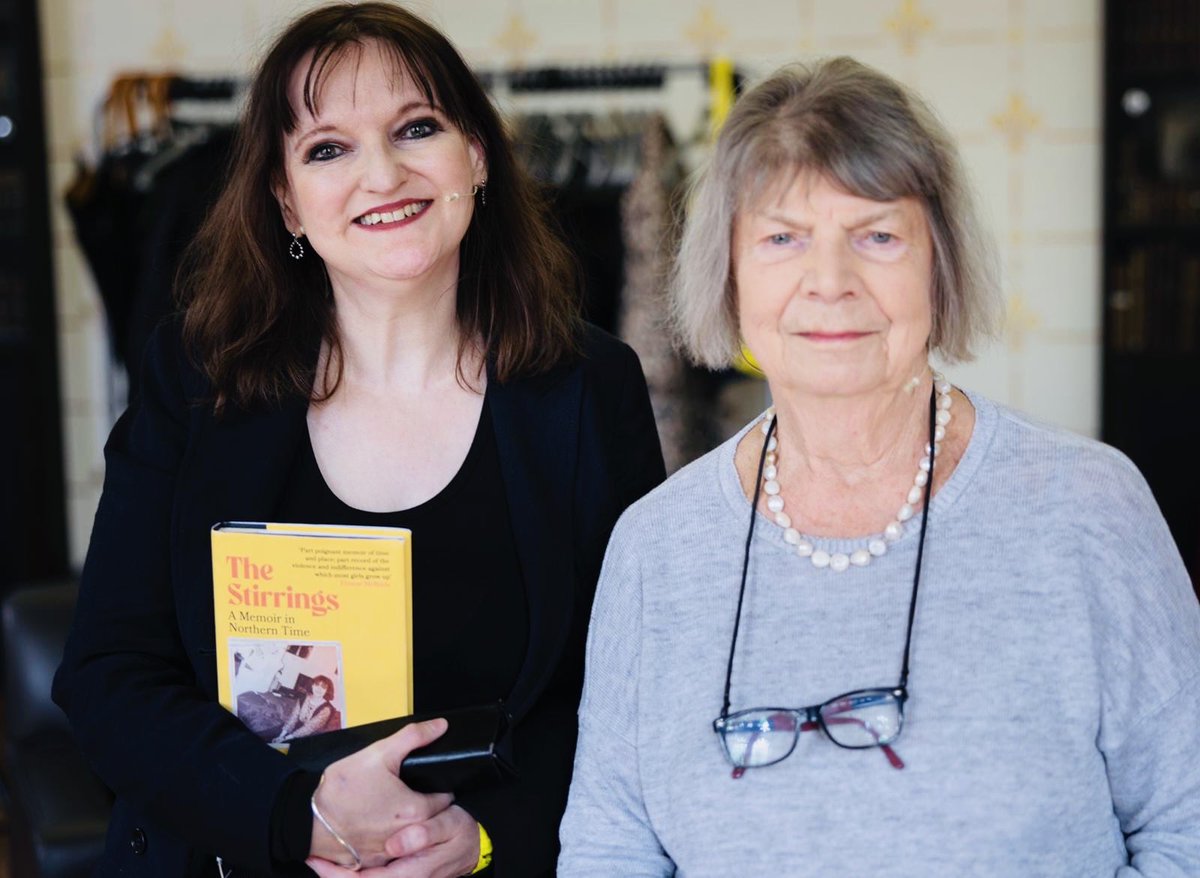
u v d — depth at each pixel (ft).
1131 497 4.36
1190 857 4.13
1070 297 14.66
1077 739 4.17
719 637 4.56
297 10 6.04
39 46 15.06
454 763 4.82
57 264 15.67
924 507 4.44
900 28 14.53
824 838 4.24
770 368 4.51
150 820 5.10
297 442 5.48
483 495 5.47
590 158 13.21
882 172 4.25
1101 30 14.08
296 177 5.32
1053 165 14.49
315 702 5.07
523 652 5.38
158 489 5.42
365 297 5.46
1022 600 4.27
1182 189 13.99
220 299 5.57
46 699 9.09
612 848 4.75
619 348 5.92
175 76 14.20
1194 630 4.30
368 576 4.97
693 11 14.76
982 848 4.12
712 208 4.60
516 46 15.01
